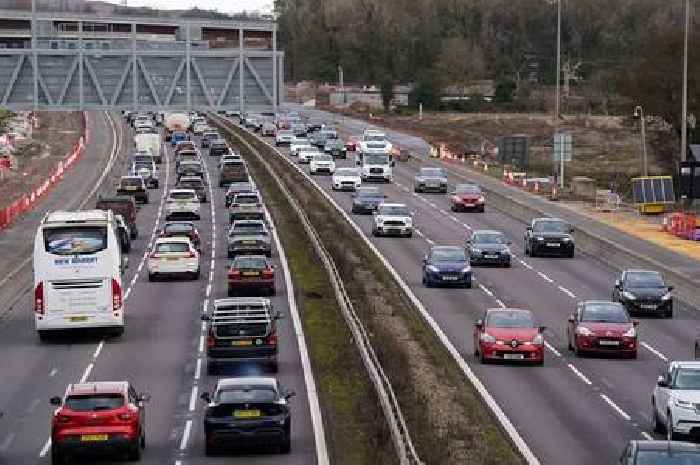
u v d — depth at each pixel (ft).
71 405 240.32
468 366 337.11
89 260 378.53
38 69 629.10
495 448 242.99
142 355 360.07
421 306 436.35
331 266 472.44
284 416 245.04
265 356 329.72
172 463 242.17
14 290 481.46
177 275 501.97
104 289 379.76
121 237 573.33
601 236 597.52
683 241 588.50
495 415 277.85
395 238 619.26
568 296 460.14
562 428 266.16
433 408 272.31
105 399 241.55
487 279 502.38
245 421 242.78
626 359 350.02
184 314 427.33
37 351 369.30
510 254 540.93
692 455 184.85
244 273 456.04
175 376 330.34
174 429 272.10
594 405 290.15
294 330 391.65
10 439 265.95
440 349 362.33
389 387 269.03
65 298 378.32
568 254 570.05
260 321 330.75
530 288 479.00
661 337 386.32
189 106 649.61
